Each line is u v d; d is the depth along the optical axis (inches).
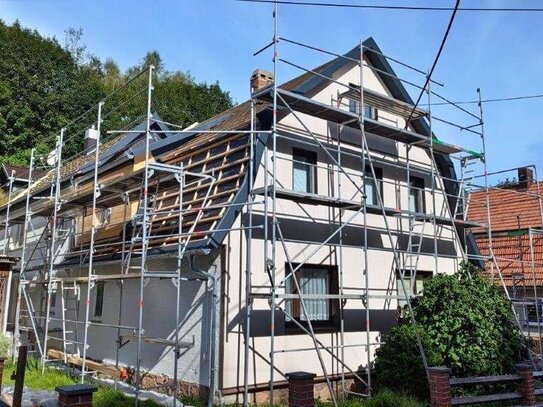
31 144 1443.2
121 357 485.1
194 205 435.8
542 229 665.0
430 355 394.3
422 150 583.2
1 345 523.5
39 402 334.3
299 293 379.9
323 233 461.1
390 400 366.9
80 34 2196.1
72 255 578.9
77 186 637.3
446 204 555.2
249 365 389.1
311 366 428.8
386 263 512.4
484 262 652.7
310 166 472.7
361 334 472.4
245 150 431.5
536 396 406.6
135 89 1834.4
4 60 1540.4
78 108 1599.4
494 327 425.1
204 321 395.2
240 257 398.0
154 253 420.8
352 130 510.9
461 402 352.2
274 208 368.5
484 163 580.1
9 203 697.0
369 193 517.3
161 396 384.8
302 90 462.9
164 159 529.0
